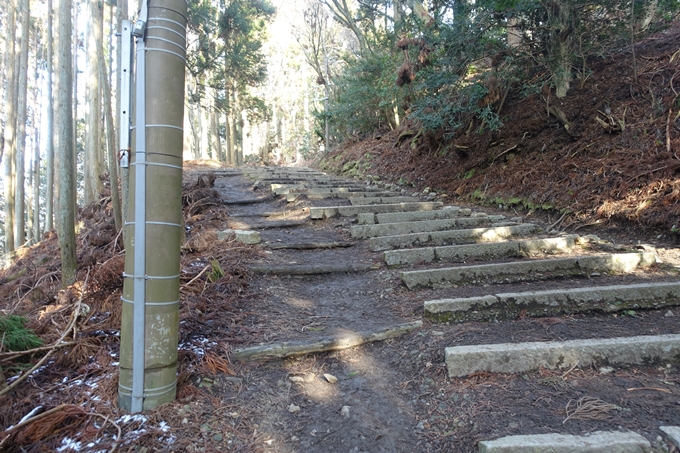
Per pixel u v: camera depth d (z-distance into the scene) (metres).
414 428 2.34
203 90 18.45
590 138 6.98
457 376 2.69
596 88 7.62
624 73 7.45
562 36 7.59
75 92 12.96
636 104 6.74
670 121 5.93
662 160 5.62
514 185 7.59
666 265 4.30
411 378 2.79
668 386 2.45
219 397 2.53
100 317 3.36
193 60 17.70
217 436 2.20
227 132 24.31
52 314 3.46
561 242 5.27
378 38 13.75
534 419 2.25
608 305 3.47
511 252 5.13
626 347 2.71
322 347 3.09
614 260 4.41
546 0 7.21
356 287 4.46
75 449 1.99
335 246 5.80
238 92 22.50
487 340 3.02
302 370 2.91
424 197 9.13
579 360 2.70
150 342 2.29
